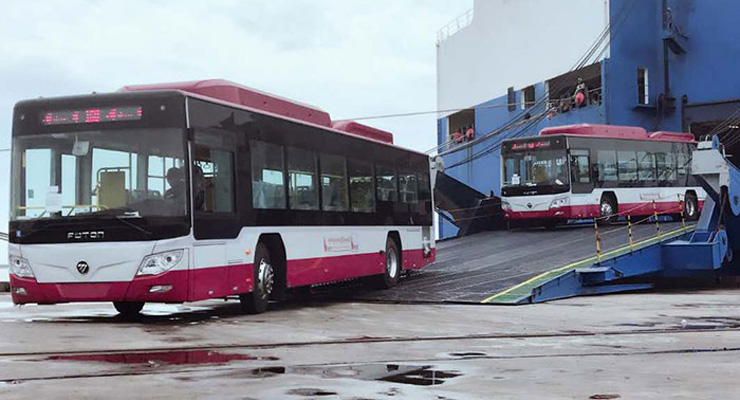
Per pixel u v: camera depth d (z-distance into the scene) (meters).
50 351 8.92
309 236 15.58
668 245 22.92
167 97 12.14
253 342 9.88
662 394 6.30
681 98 36.72
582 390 6.48
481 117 45.09
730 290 23.66
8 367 7.70
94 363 8.00
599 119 36.31
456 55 48.06
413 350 9.16
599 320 13.18
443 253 27.05
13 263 12.42
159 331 11.17
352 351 9.05
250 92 14.28
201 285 12.24
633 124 36.41
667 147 33.12
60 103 12.42
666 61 36.91
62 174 12.27
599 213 30.12
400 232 20.17
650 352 8.99
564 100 38.03
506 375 7.26
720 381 6.94
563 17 38.59
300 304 16.64
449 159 48.06
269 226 14.16
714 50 36.00
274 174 14.48
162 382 6.83
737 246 24.36
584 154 29.98
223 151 12.99
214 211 12.63
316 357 8.51
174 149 12.04
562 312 14.78
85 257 12.00
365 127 18.89
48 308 16.62
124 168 12.11
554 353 8.91
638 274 22.06
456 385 6.70
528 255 23.89
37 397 6.15
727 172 22.62
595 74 38.78
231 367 7.73
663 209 32.62
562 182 29.41
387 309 15.37
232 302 17.81
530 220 32.31
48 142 12.38
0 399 6.06
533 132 40.88
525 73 41.47
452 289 18.55
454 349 9.27
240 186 13.37
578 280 19.59
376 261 18.62
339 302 17.16
